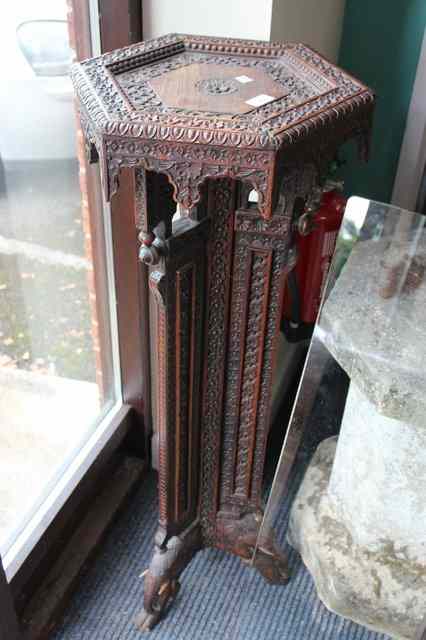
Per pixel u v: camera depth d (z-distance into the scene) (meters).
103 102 0.70
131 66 0.80
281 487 1.20
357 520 1.08
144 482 1.50
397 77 1.45
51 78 1.03
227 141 0.64
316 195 0.81
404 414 0.87
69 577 1.23
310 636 1.20
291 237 0.88
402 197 1.54
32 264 1.17
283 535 1.35
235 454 1.13
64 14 0.98
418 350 0.90
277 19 0.98
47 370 1.27
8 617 0.99
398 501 1.00
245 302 0.95
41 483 1.24
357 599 1.08
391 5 1.37
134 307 1.24
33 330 1.22
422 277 0.97
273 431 1.62
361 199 0.93
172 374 0.97
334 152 0.76
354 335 0.92
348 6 1.41
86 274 1.28
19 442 1.22
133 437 1.47
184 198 0.69
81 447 1.34
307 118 0.68
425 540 1.03
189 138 0.65
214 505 1.20
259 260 0.91
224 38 0.89
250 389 1.04
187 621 1.22
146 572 1.17
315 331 1.00
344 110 0.73
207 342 1.00
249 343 1.00
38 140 1.06
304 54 0.85
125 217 1.13
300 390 1.09
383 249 0.97
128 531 1.38
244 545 1.21
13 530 1.15
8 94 0.99
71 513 1.24
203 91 0.75
